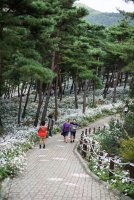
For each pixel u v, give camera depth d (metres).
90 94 81.50
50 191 13.60
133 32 64.88
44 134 27.94
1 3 24.66
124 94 79.00
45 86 68.56
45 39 34.12
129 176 14.95
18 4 24.88
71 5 41.06
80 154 25.31
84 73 49.78
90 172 17.97
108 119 52.09
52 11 28.48
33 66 31.72
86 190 14.13
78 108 60.50
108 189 14.37
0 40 24.56
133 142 15.71
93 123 48.66
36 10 26.02
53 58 42.00
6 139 28.50
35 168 19.05
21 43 27.09
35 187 14.26
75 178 16.73
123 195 13.17
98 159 19.62
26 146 26.84
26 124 44.56
